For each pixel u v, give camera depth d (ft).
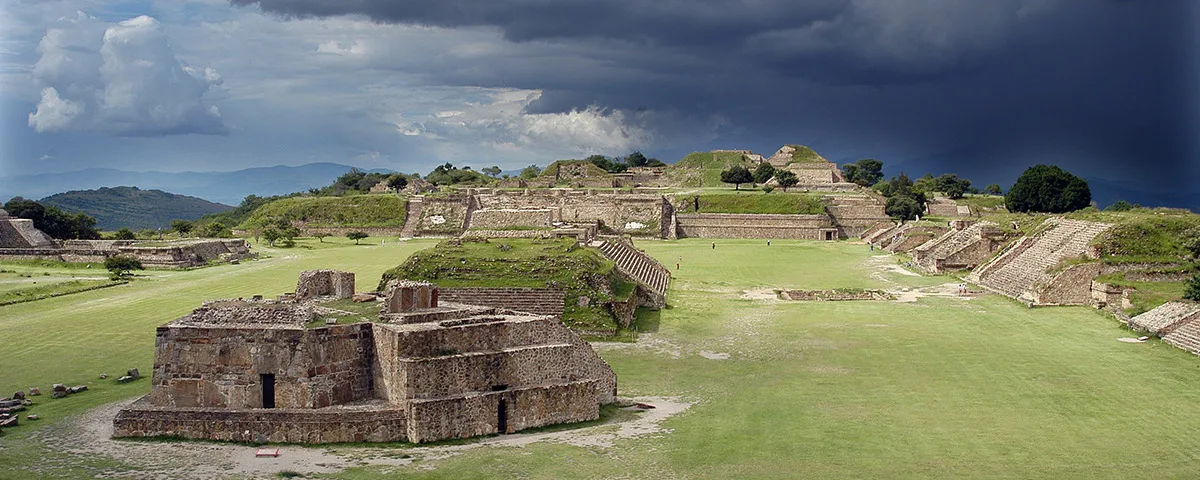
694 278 373.81
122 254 414.00
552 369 143.33
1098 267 281.33
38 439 126.52
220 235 611.47
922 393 166.50
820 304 293.43
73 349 208.23
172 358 135.33
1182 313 223.51
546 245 311.06
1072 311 268.41
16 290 307.99
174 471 110.01
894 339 225.97
